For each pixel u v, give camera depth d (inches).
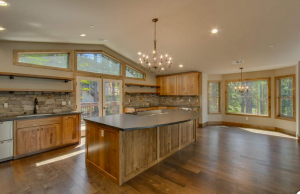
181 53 179.2
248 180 90.5
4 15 83.5
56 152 131.5
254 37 128.1
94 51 186.1
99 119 107.5
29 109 138.3
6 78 126.2
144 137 103.4
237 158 121.6
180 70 238.1
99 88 193.3
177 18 113.0
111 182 88.5
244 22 110.7
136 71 247.4
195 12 104.6
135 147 96.5
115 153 87.7
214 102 265.7
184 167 107.2
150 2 86.5
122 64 221.8
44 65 149.9
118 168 85.6
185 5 95.6
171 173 99.2
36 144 126.0
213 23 116.7
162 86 273.6
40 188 81.8
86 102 180.5
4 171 99.0
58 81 157.3
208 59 185.8
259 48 145.6
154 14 104.6
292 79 195.0
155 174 98.0
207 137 181.5
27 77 137.3
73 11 86.2
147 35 145.8
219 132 205.3
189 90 239.3
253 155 127.4
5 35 114.7
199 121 239.3
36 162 112.2
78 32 129.3
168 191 80.7
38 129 127.0
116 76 213.5
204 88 248.1
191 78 237.0
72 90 158.9
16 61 131.9
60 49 159.6
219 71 234.8
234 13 102.6
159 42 158.7
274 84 216.8
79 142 153.7
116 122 96.2
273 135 189.8
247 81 242.2
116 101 213.6
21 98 134.2
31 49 140.6
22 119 118.5
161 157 118.6
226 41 141.2
